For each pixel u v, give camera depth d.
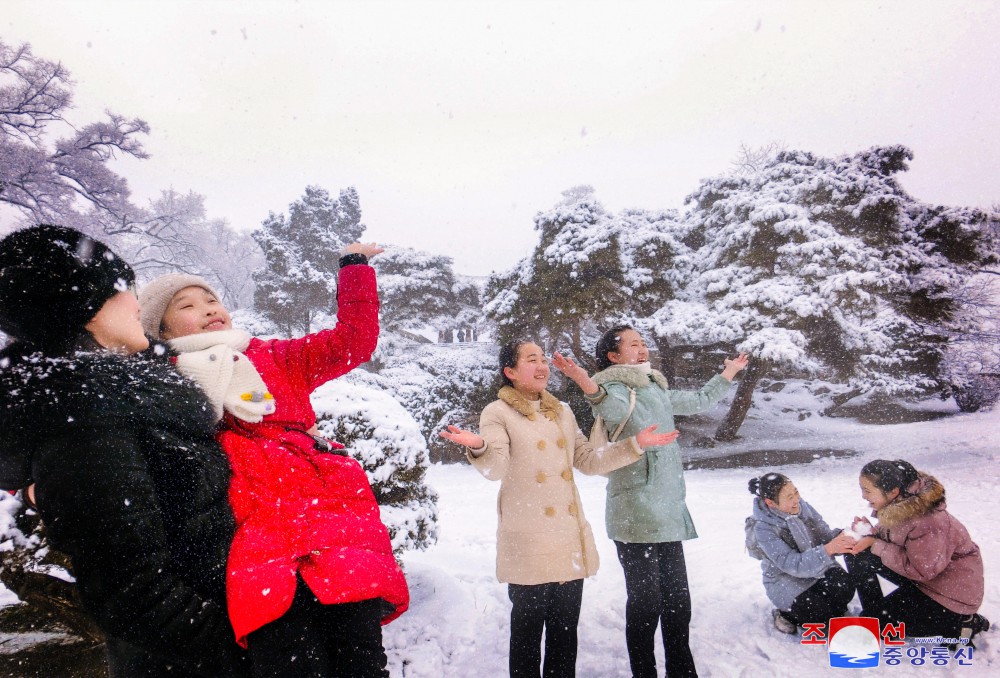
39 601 1.91
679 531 2.86
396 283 30.94
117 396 1.12
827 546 3.17
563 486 2.77
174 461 1.21
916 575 2.99
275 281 31.53
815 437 19.70
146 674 1.22
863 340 18.67
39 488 1.05
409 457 3.48
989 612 3.33
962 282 18.89
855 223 18.42
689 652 2.78
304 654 1.21
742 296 17.94
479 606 3.87
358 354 1.74
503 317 21.27
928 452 14.72
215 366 1.36
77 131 23.53
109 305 1.24
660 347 21.09
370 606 1.34
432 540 3.65
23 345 1.18
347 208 37.47
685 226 24.17
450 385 21.55
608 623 3.56
